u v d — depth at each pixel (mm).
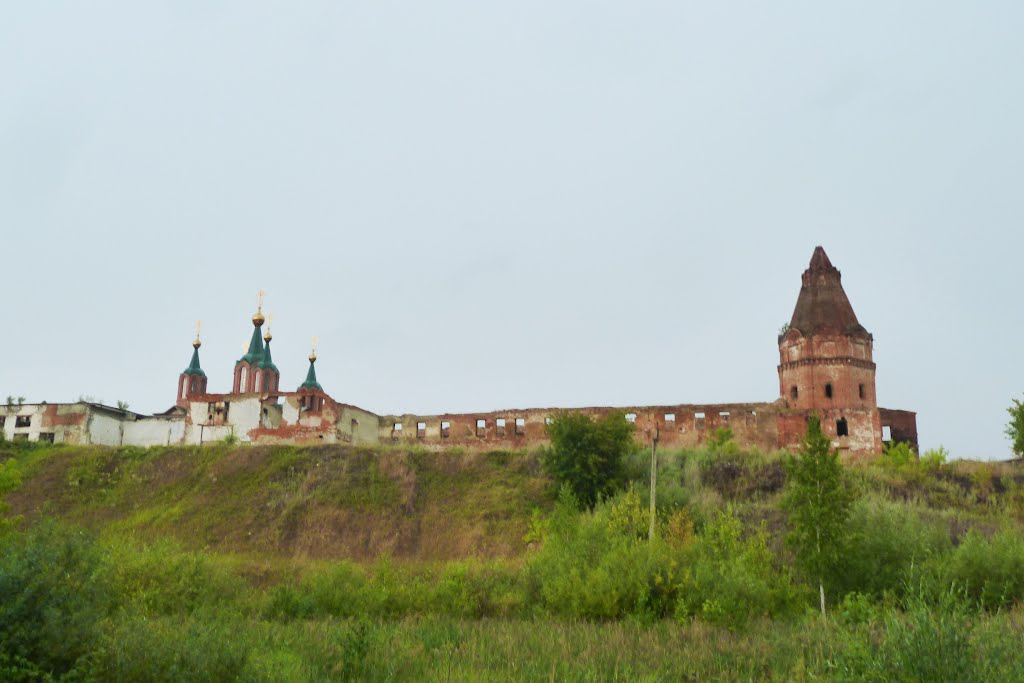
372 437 70438
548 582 29281
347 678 17516
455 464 52625
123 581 27031
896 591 26984
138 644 14547
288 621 27328
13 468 33156
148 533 46438
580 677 16938
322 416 65750
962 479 47906
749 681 16469
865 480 46219
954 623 13719
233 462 54125
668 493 41125
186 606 27156
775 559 31500
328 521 46438
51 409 69125
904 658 13367
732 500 45094
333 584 30719
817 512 27031
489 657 19203
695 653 19312
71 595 15000
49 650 13938
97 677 13953
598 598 26953
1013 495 44750
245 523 46906
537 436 65750
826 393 63406
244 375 88125
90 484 53875
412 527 45875
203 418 67625
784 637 20500
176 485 52656
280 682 15859
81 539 16688
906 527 30672
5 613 13867
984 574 26859
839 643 18703
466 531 44906
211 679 14609
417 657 19125
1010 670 13734
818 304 66062
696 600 25906
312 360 89188
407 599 29984
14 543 16719
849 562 27172
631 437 49781
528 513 46031
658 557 28141
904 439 64312
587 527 33281
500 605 29250
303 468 52750
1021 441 43188
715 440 57875
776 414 61969
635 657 19078
